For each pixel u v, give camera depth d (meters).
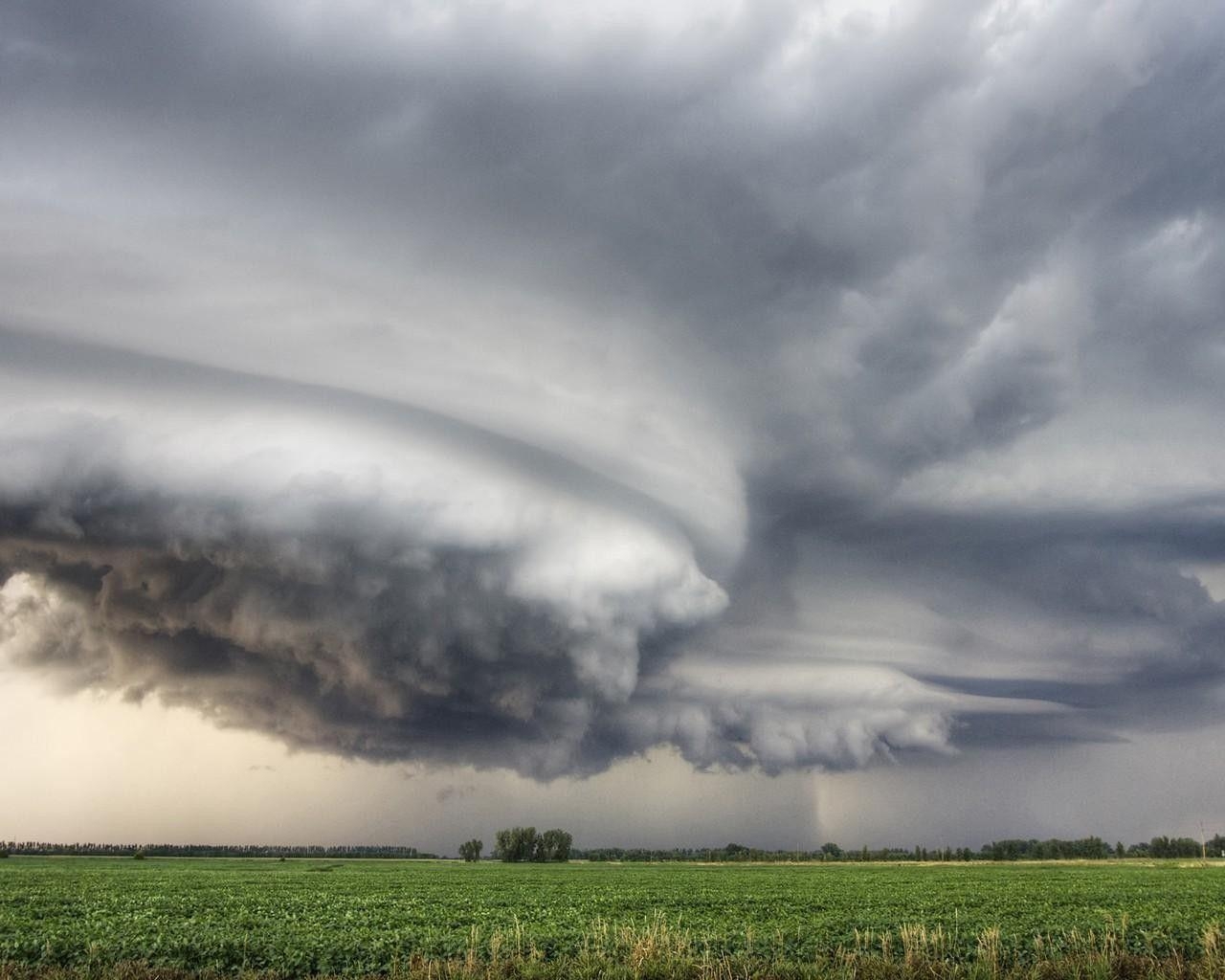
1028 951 31.02
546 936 32.34
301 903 50.50
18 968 25.58
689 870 140.12
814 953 29.59
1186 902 55.59
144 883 73.12
